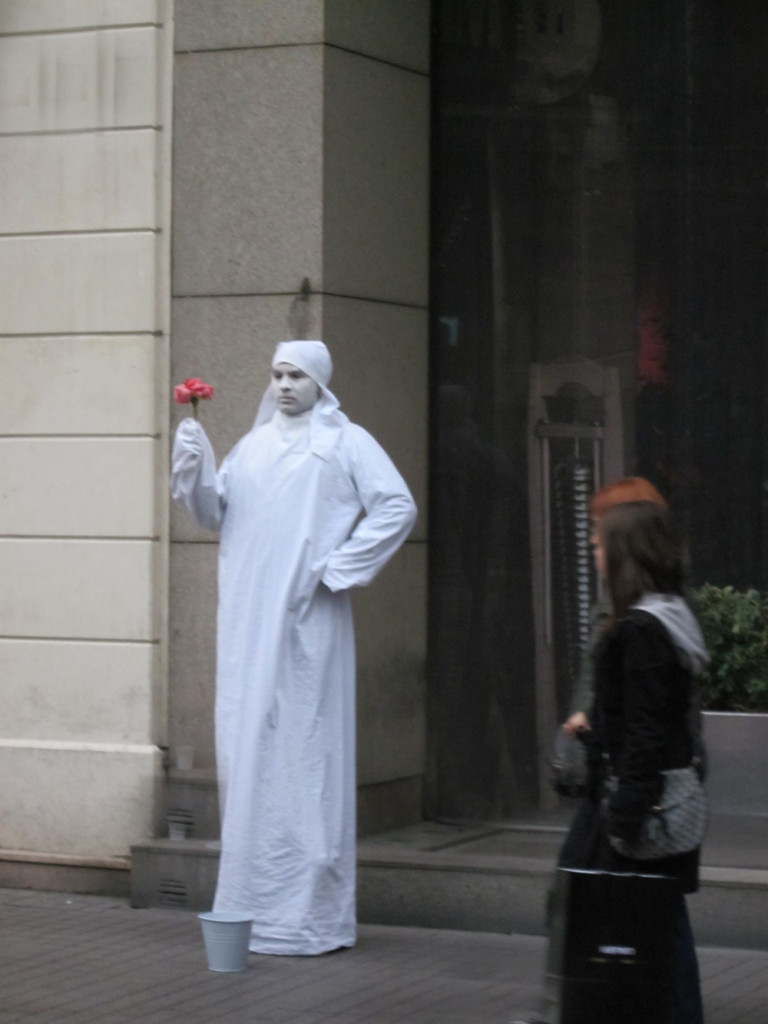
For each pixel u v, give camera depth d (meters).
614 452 11.88
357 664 11.28
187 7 11.30
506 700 11.99
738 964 9.25
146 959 9.45
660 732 6.85
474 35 11.99
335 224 11.12
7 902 11.05
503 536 12.02
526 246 11.98
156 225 11.34
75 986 8.85
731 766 10.77
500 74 11.98
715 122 11.66
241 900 9.52
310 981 8.96
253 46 11.14
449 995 8.70
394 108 11.75
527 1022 7.04
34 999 8.59
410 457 11.90
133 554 11.30
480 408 12.04
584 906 6.72
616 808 6.84
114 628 11.34
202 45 11.27
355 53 11.33
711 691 11.18
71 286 11.48
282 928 9.46
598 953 6.69
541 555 11.98
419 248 12.00
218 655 9.69
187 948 9.70
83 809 11.32
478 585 12.04
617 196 11.85
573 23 11.91
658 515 7.14
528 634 11.98
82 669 11.41
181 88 11.32
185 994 8.69
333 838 9.50
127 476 11.33
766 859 10.06
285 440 9.66
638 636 6.86
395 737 11.75
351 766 9.67
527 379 11.99
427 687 12.06
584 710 7.43
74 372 11.46
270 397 9.83
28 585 11.55
